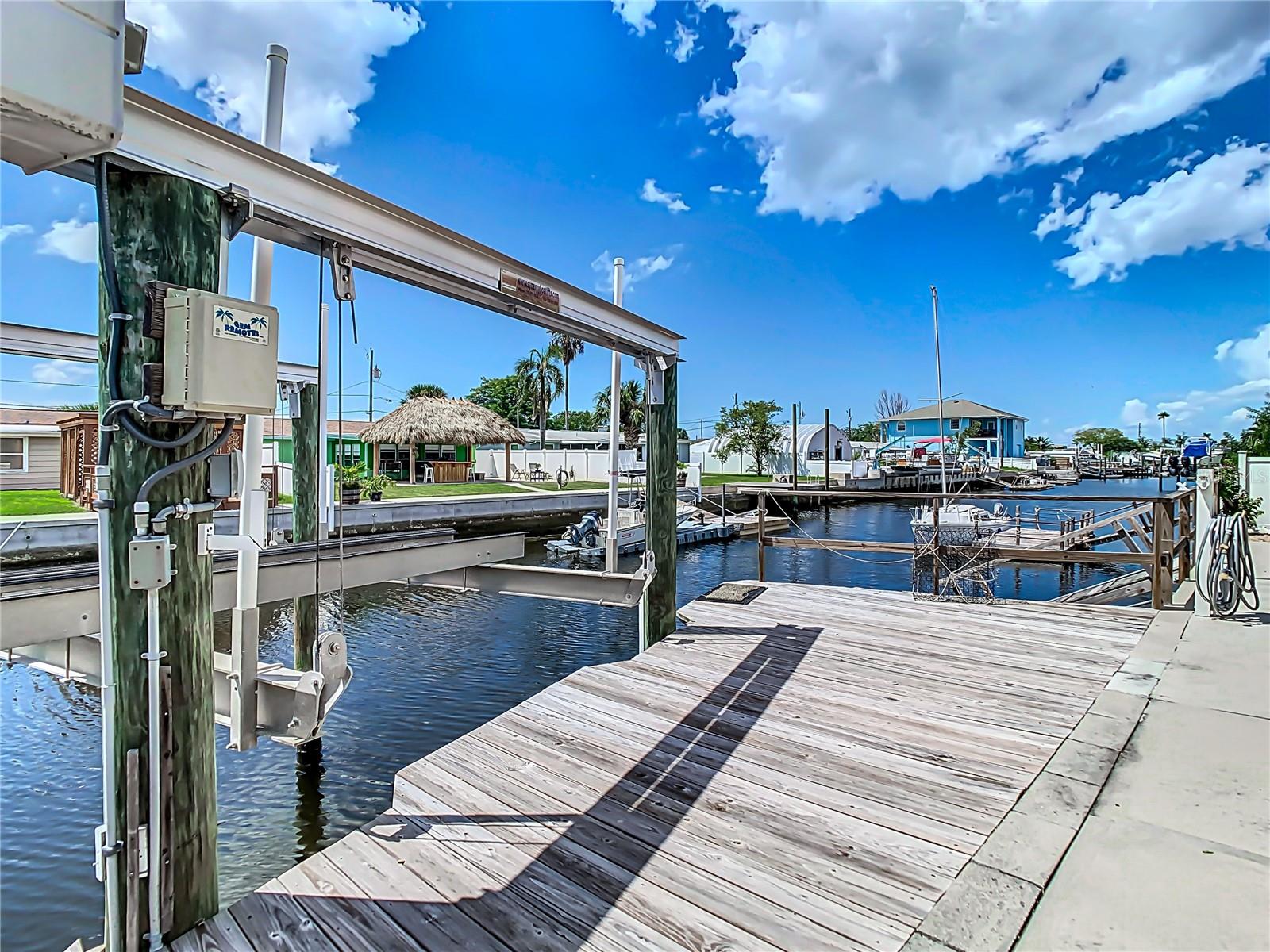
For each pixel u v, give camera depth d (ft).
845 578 39.42
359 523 42.55
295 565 9.45
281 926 5.45
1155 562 15.44
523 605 29.01
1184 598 16.72
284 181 5.99
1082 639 13.50
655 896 5.81
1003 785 7.62
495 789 7.89
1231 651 11.98
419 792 7.83
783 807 7.33
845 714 9.96
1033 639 13.60
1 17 2.59
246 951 5.11
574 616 27.30
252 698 8.81
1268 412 40.19
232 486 5.41
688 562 45.60
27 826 11.39
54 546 26.14
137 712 4.86
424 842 6.78
